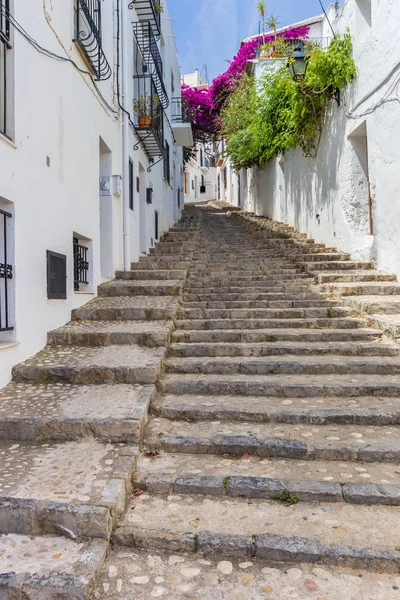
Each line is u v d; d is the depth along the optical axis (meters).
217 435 3.19
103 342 4.82
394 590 2.00
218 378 4.15
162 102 11.01
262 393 3.89
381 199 6.94
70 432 3.14
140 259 9.14
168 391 3.99
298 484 2.63
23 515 2.32
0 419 3.19
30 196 4.39
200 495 2.65
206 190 39.06
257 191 17.69
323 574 2.09
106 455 2.90
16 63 4.08
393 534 2.27
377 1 6.66
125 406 3.42
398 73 6.14
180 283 6.93
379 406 3.55
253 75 14.27
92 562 2.11
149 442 3.13
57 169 5.10
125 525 2.37
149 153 10.22
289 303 6.11
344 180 8.35
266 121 11.34
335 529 2.31
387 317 5.31
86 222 6.17
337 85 8.05
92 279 6.43
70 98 5.52
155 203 11.45
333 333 5.01
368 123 7.21
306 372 4.28
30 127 4.37
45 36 4.77
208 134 21.92
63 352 4.58
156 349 4.65
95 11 6.26
